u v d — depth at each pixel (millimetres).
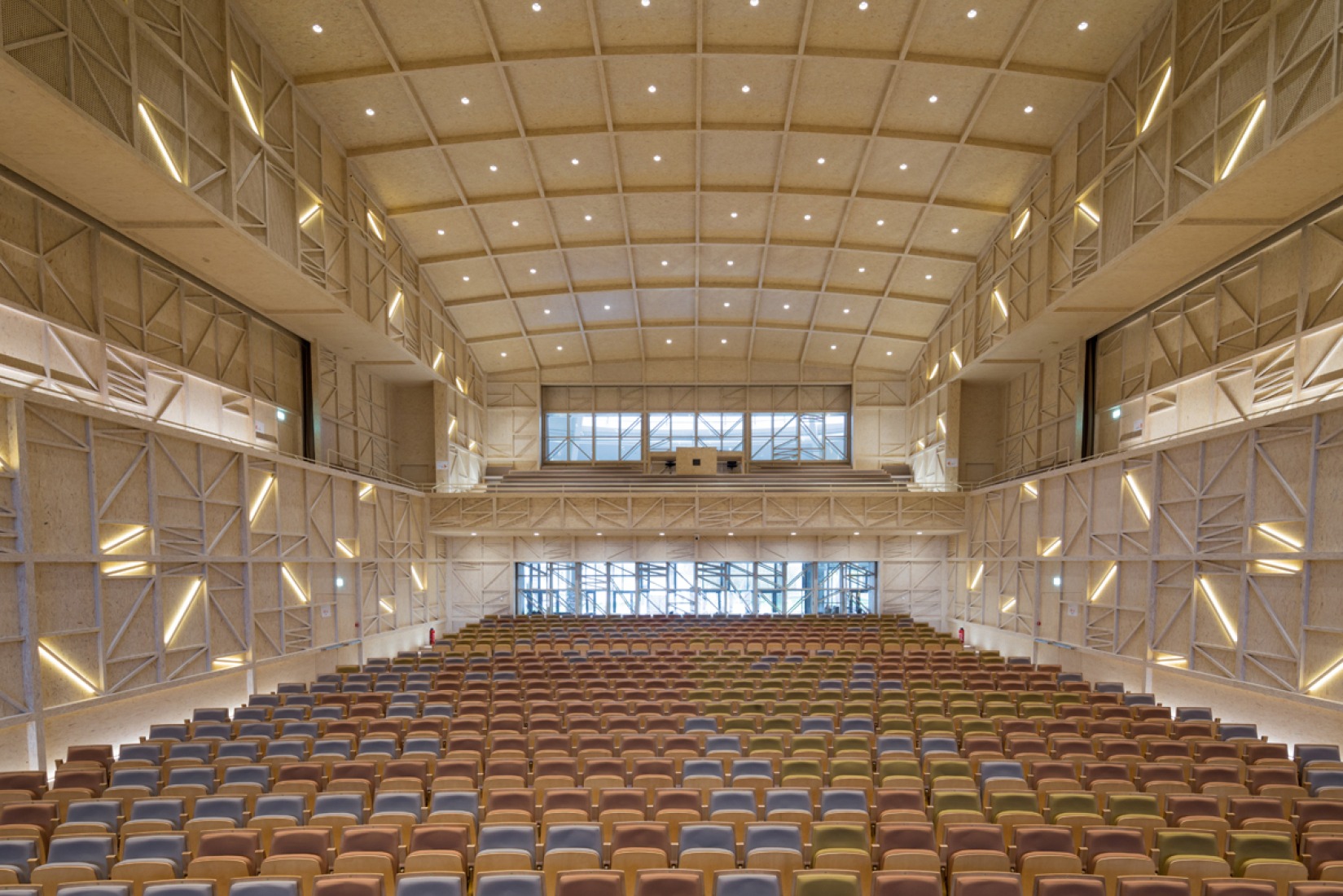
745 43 17219
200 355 16781
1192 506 14945
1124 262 16062
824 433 34062
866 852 6305
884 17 16438
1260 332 15023
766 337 31578
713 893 5375
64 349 12938
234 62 14617
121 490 12852
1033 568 21750
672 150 20938
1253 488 13336
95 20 10898
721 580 29766
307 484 18719
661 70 18047
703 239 25156
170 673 13789
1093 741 10203
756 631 24297
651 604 29672
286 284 17172
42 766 10891
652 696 14273
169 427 13789
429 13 16078
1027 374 25625
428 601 27203
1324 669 11852
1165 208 14352
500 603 29156
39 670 10961
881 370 33406
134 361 14617
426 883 5219
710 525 26797
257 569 16703
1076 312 19484
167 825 7008
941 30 16641
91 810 7609
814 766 8844
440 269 25688
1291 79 11297
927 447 30234
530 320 29844
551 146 20562
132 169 11977
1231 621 13906
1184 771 8836
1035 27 16156
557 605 29594
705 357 33375
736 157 21297
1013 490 23094
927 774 9039
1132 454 16719
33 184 12273
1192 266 16219
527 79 18188
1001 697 14047
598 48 16953
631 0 16062
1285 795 8172
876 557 29406
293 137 16844
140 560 13016
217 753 10273
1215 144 13086
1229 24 12859
